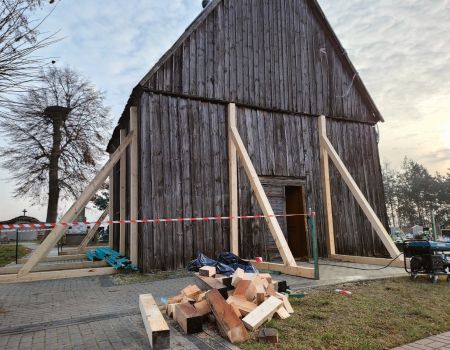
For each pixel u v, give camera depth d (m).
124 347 3.31
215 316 3.70
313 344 3.30
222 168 8.90
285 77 10.40
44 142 21.33
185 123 8.56
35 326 3.93
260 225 9.17
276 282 4.90
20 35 2.89
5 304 5.02
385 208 11.70
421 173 50.59
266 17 10.36
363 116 11.89
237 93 9.42
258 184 8.00
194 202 8.34
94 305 4.86
